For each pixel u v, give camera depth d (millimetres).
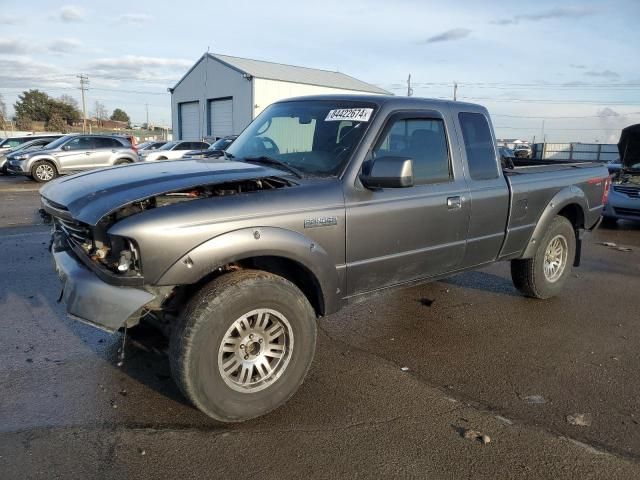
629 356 4344
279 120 4336
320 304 3578
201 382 2951
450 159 4336
